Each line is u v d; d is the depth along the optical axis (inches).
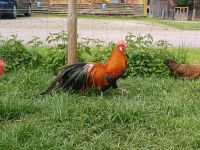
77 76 95.0
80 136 72.4
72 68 96.3
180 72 115.6
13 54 119.5
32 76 107.4
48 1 420.2
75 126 74.9
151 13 509.4
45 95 93.4
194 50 161.9
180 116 82.7
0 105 81.0
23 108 82.8
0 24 266.2
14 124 76.4
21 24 271.0
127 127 76.5
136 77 114.0
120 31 244.7
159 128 76.4
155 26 305.9
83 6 428.1
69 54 109.3
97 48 127.6
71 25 108.1
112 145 69.9
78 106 82.0
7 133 70.7
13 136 69.6
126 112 78.7
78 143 70.8
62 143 69.8
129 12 440.1
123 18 399.5
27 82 104.0
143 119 79.0
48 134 71.7
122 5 437.4
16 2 319.0
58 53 118.8
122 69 95.7
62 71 96.7
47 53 121.6
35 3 415.5
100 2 447.5
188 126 76.6
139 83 106.7
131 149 68.9
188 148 69.6
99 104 82.6
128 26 291.3
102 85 95.6
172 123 77.9
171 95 95.7
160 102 89.7
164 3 524.4
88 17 384.2
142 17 434.9
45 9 418.3
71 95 92.6
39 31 229.3
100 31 239.0
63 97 88.9
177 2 548.4
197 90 100.2
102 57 118.1
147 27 290.2
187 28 297.4
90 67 95.5
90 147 69.1
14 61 118.0
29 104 84.4
